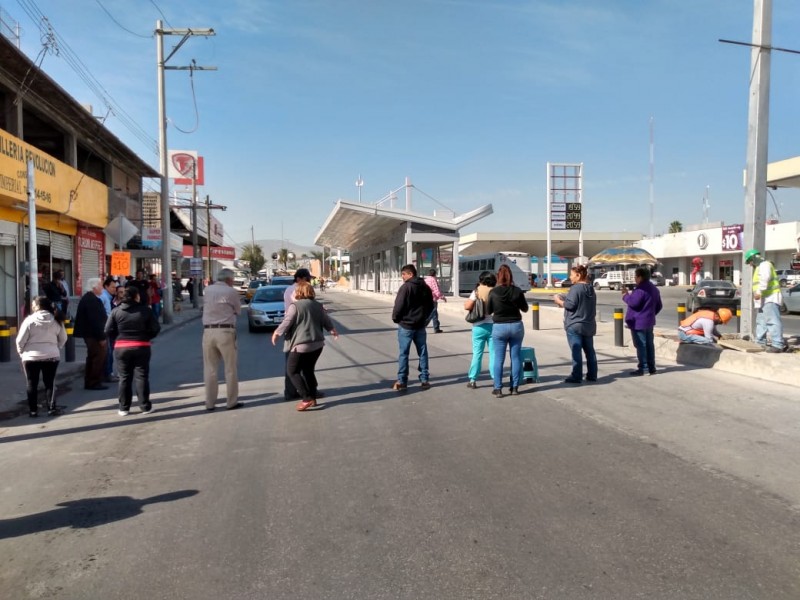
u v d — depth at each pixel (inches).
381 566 147.9
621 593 133.6
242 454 243.1
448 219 1421.0
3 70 653.9
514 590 135.7
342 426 282.4
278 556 154.3
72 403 356.2
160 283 976.9
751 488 193.8
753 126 440.8
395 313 356.2
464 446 245.0
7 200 634.8
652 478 204.4
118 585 142.2
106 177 1087.0
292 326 321.1
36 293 434.0
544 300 1371.8
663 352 471.2
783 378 355.6
